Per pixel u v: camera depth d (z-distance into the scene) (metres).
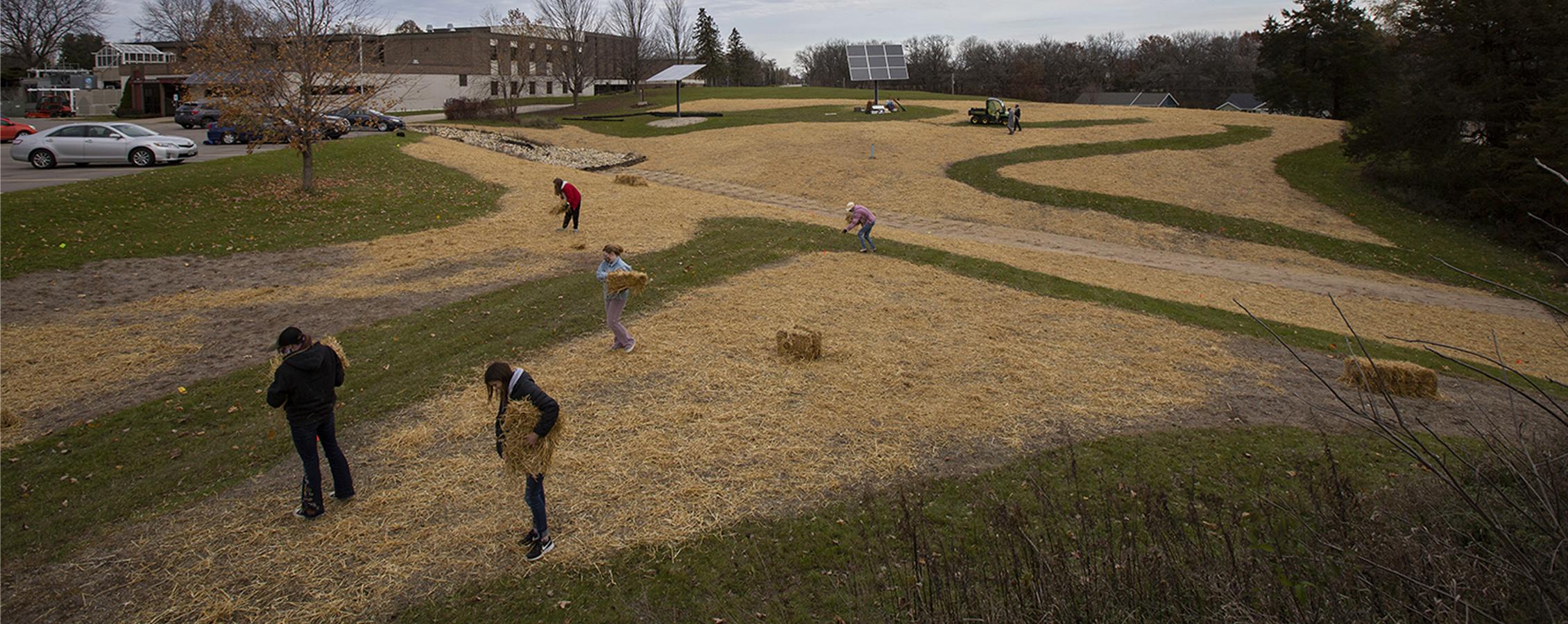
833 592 5.96
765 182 30.66
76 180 22.53
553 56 73.75
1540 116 25.59
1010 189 28.75
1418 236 25.28
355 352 10.97
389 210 20.31
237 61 20.81
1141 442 8.59
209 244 16.47
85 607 5.97
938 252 17.53
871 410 9.36
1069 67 109.31
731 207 22.69
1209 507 6.99
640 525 6.96
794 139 38.22
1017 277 15.92
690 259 16.16
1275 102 59.88
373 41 49.81
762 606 5.89
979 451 8.38
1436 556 3.75
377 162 26.70
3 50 74.12
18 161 27.05
